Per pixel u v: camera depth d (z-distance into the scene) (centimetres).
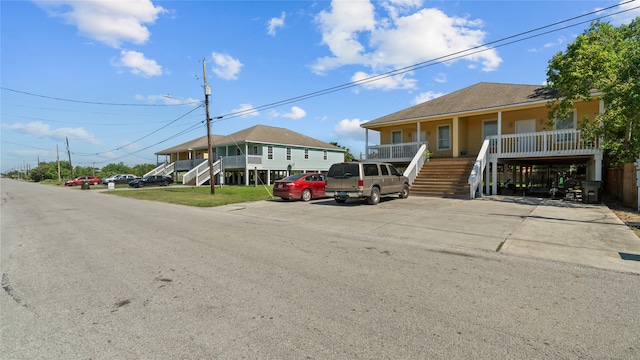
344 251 611
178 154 5141
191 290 420
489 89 2059
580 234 724
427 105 2189
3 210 1454
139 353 276
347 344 285
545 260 543
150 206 1549
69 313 358
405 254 586
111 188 3241
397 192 1477
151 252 622
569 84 1171
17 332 317
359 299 383
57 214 1270
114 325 328
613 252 584
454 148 1877
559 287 418
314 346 282
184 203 1620
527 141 1577
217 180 3794
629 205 1171
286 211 1228
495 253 589
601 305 362
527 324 318
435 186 1644
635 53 967
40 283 457
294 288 421
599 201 1251
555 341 286
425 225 860
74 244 709
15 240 771
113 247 671
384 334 302
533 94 1684
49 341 299
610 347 276
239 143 3522
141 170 7231
